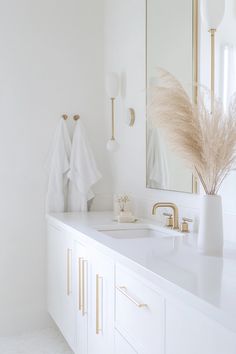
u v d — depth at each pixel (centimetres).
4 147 312
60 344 295
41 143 319
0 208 312
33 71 316
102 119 331
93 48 329
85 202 316
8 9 310
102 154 330
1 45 309
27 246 318
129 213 252
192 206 212
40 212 321
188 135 156
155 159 246
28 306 319
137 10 272
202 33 198
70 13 324
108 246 171
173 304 123
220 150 153
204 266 137
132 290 154
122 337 165
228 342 98
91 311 206
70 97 325
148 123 254
